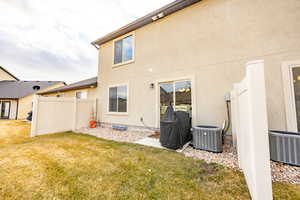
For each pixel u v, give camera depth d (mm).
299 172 2928
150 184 2594
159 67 7191
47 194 2307
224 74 5375
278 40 4480
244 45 5035
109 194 2309
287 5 4418
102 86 10000
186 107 6227
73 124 8664
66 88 12281
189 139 5395
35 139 6227
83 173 3002
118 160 3703
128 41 8727
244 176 2799
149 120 7383
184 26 6488
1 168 3217
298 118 4070
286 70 4301
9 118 17922
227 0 5445
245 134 2430
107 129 8633
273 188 2424
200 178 2791
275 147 3420
